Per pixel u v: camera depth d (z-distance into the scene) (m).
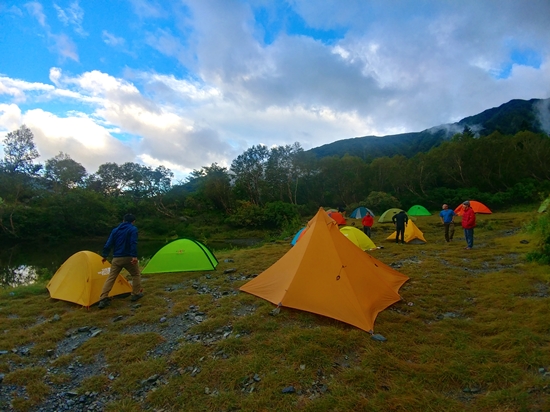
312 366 4.18
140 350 4.78
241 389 3.78
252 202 46.41
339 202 46.09
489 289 7.10
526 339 4.60
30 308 6.72
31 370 4.28
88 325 5.81
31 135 46.09
